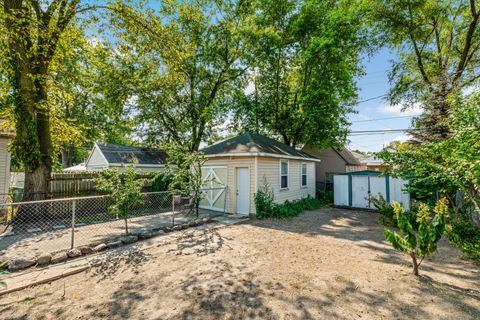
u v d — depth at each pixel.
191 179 9.02
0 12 7.10
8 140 9.66
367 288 3.88
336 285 3.99
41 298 3.57
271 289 3.86
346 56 14.72
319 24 14.54
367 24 13.48
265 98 17.42
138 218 9.04
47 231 7.25
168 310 3.27
